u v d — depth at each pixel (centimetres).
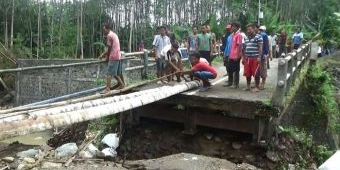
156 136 898
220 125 830
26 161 655
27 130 509
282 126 882
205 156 753
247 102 774
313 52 1617
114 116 969
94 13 3656
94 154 785
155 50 1034
